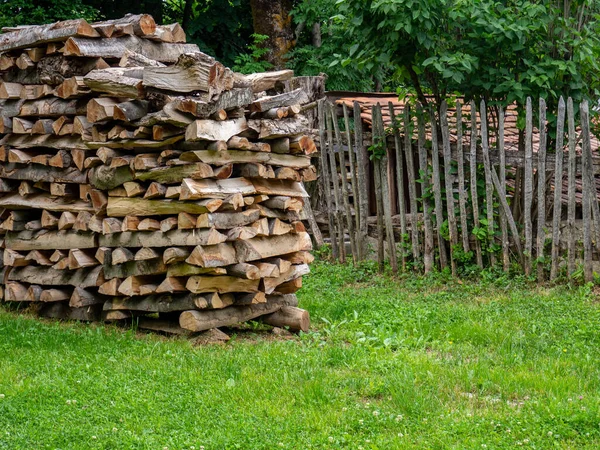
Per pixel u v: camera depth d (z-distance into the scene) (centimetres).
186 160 752
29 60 858
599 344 779
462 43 1098
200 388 641
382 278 1177
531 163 1073
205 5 2144
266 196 816
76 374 670
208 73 726
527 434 544
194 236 761
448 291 1070
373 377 665
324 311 926
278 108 809
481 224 1130
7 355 730
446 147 1123
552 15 1091
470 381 656
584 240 1047
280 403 610
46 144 867
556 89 1105
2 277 938
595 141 1430
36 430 554
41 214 918
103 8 2095
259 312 847
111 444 535
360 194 1247
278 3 1950
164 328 826
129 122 779
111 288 827
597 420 556
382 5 1052
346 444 539
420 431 557
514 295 1009
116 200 809
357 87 2011
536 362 716
